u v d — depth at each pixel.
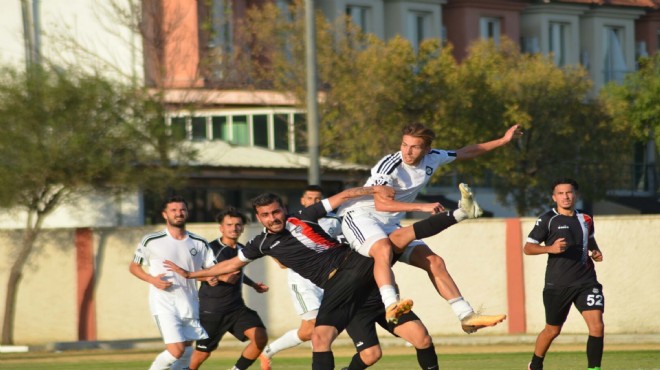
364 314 23.95
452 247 52.12
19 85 50.44
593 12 108.06
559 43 105.69
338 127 67.31
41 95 50.31
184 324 28.19
